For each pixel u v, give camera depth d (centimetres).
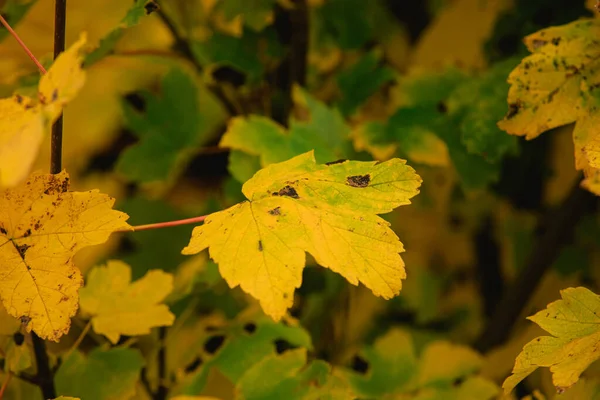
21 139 62
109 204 68
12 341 73
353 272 67
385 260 67
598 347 67
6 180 61
